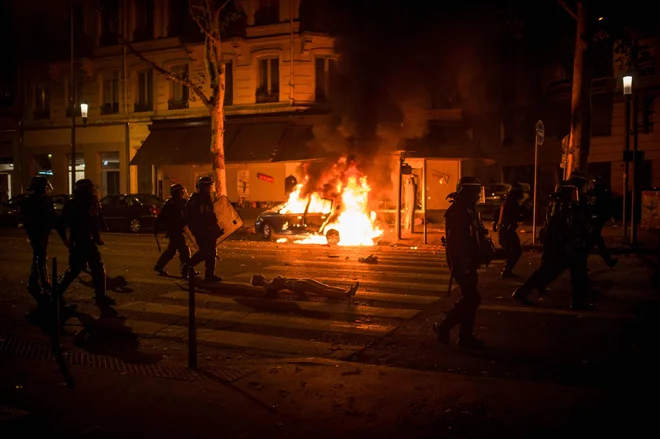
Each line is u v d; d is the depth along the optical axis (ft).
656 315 26.61
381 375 18.12
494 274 39.19
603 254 36.96
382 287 34.42
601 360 20.35
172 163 96.63
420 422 14.65
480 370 19.63
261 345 23.02
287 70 93.97
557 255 27.76
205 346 23.09
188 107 102.01
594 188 36.86
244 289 33.68
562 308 28.22
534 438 13.64
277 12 94.68
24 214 31.71
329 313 28.04
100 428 14.58
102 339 24.16
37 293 31.73
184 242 37.86
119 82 109.09
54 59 112.47
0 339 23.27
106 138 111.04
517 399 15.93
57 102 116.47
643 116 92.94
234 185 95.61
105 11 110.01
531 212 86.28
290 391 16.89
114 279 37.24
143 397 16.61
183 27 102.63
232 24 95.25
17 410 15.58
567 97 101.04
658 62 88.38
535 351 21.52
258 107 95.45
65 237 29.48
